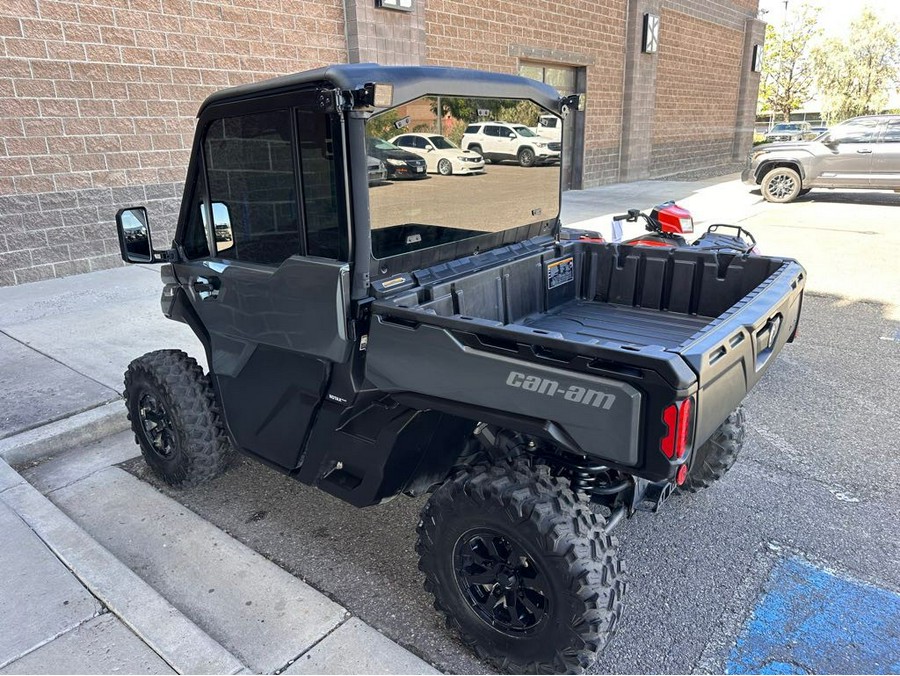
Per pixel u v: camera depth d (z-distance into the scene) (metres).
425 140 2.69
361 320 2.57
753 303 2.63
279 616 2.75
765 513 3.48
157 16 8.17
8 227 7.54
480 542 2.43
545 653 2.30
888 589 2.89
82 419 4.38
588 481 2.52
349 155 2.39
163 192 8.69
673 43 19.75
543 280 3.54
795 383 5.16
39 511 3.28
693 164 22.92
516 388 2.18
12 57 7.20
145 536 3.34
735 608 2.80
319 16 9.89
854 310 6.96
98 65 7.82
